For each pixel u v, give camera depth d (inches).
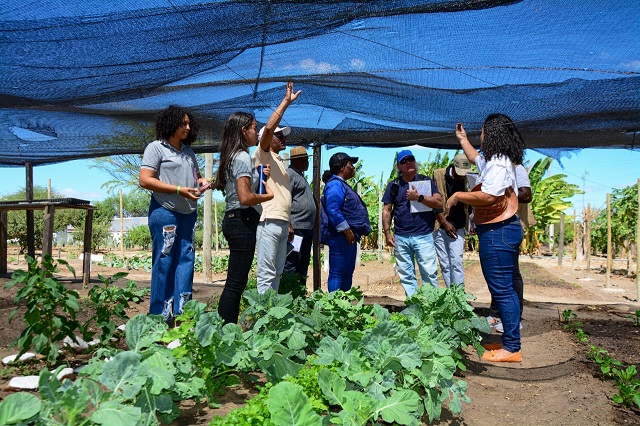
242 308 207.5
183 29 144.5
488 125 173.5
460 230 242.7
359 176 904.3
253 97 208.8
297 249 221.8
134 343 111.7
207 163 399.5
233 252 156.3
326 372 99.3
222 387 128.8
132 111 223.9
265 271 174.6
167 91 196.5
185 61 165.5
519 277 224.7
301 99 211.6
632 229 642.8
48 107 213.3
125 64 167.0
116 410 80.2
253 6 133.9
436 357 126.3
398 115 222.2
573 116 206.2
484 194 168.1
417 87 183.9
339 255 228.8
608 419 124.5
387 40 147.3
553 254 1197.1
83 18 137.2
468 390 149.9
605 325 248.4
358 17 137.3
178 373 108.1
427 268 232.2
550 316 282.2
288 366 121.3
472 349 200.2
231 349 116.3
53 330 136.1
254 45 154.7
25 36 145.7
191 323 114.4
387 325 120.3
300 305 171.6
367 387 108.0
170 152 177.6
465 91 184.9
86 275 334.0
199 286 369.4
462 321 170.4
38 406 73.1
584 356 182.9
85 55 159.2
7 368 137.1
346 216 233.6
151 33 146.3
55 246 1299.2
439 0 125.4
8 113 222.7
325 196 229.0
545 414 130.5
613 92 176.9
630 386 137.6
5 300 240.4
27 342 135.3
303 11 135.7
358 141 282.7
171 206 174.6
